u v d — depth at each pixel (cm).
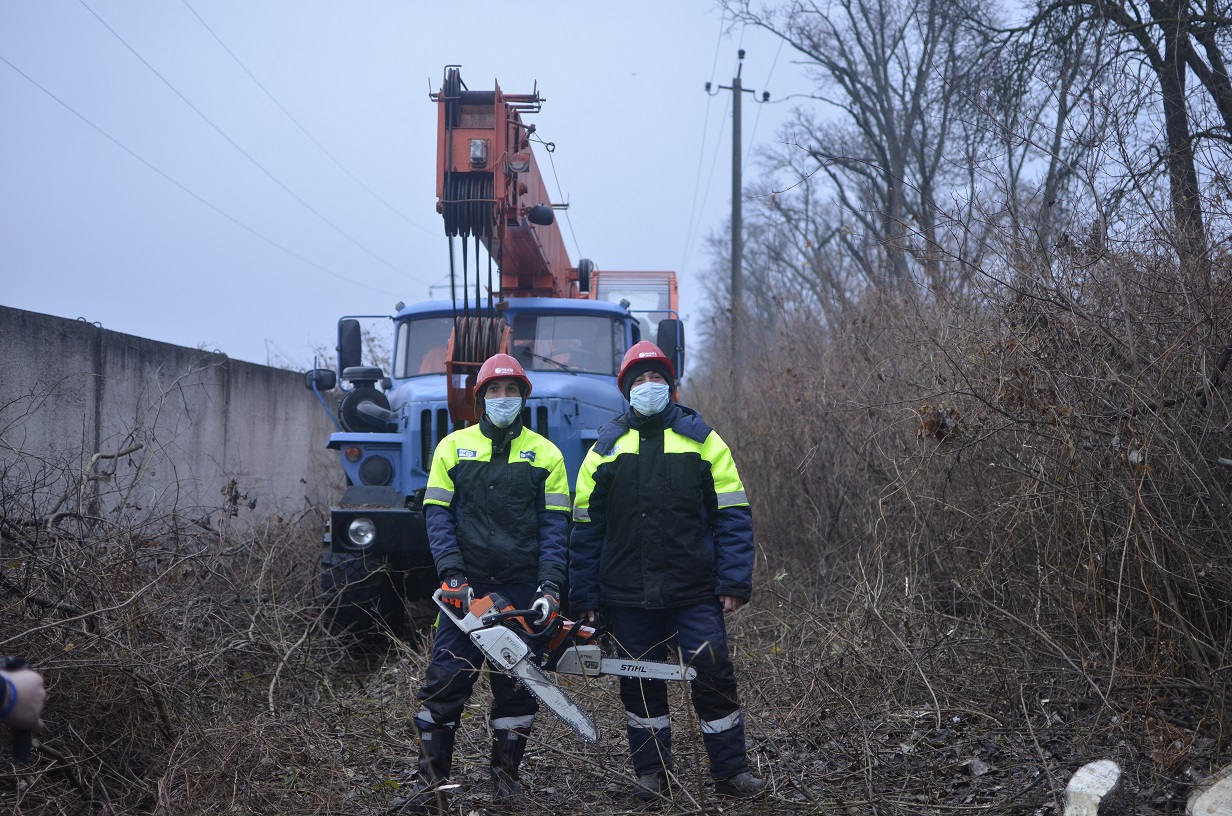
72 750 371
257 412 1035
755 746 454
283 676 533
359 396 736
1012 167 610
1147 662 452
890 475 686
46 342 682
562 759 456
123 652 400
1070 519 498
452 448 421
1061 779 386
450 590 391
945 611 607
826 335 934
